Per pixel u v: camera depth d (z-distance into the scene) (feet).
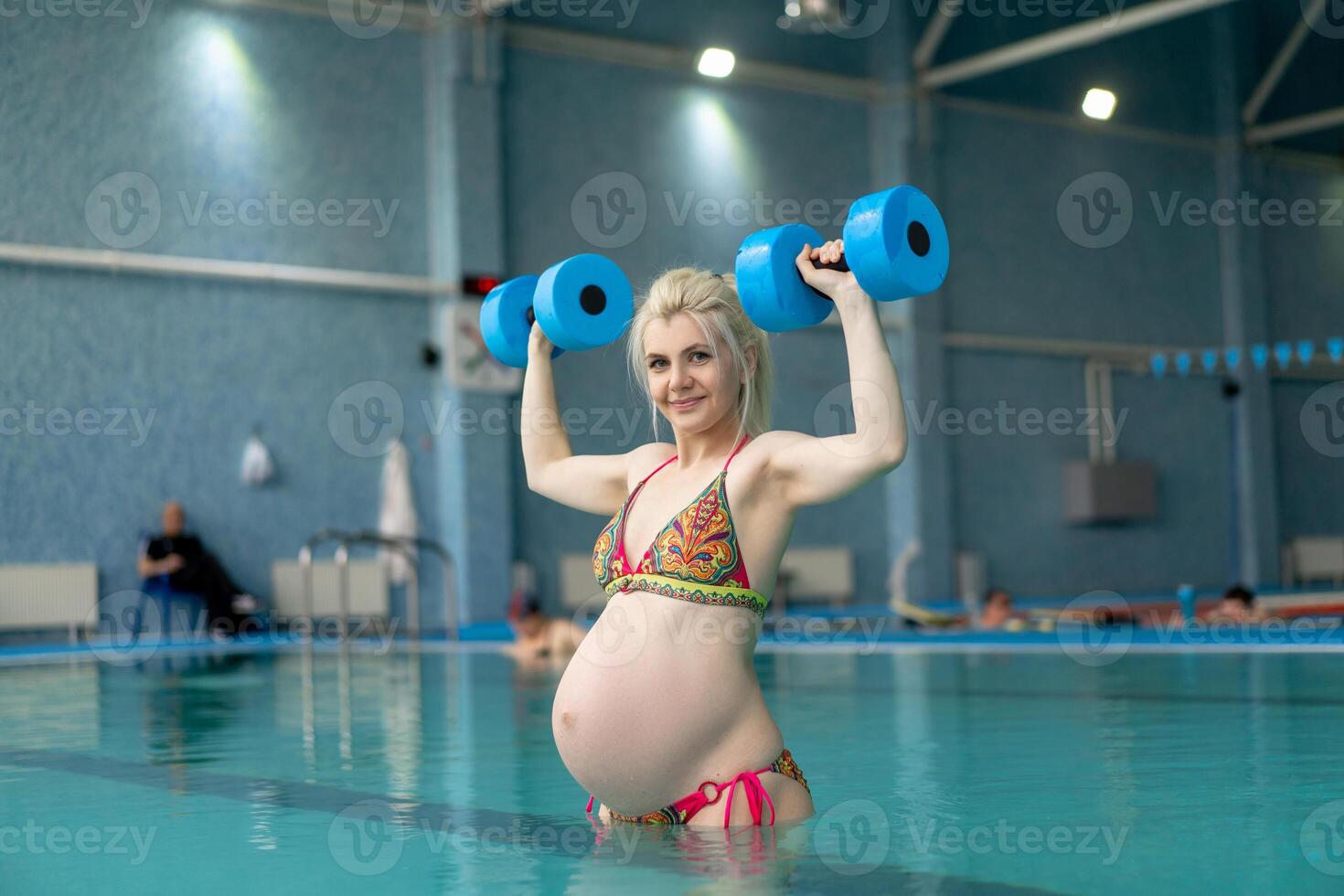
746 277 7.03
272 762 11.87
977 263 57.67
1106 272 61.57
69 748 13.35
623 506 7.51
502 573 45.50
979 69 52.95
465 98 45.37
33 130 39.29
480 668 26.20
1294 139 66.08
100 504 40.09
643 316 7.36
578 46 48.73
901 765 10.75
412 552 44.62
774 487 7.10
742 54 52.13
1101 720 14.20
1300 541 65.36
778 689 19.22
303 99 43.52
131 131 40.68
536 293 7.97
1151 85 62.28
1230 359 64.44
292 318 43.29
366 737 13.98
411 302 45.42
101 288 40.27
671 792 7.17
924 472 55.16
